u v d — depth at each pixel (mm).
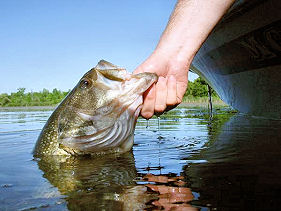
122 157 466
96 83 459
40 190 308
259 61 807
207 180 326
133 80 448
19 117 1850
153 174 359
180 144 579
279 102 862
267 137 614
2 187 320
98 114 463
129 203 261
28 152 541
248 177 332
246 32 741
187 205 253
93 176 356
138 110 463
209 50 964
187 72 453
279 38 682
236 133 701
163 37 456
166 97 437
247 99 1031
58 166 417
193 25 440
